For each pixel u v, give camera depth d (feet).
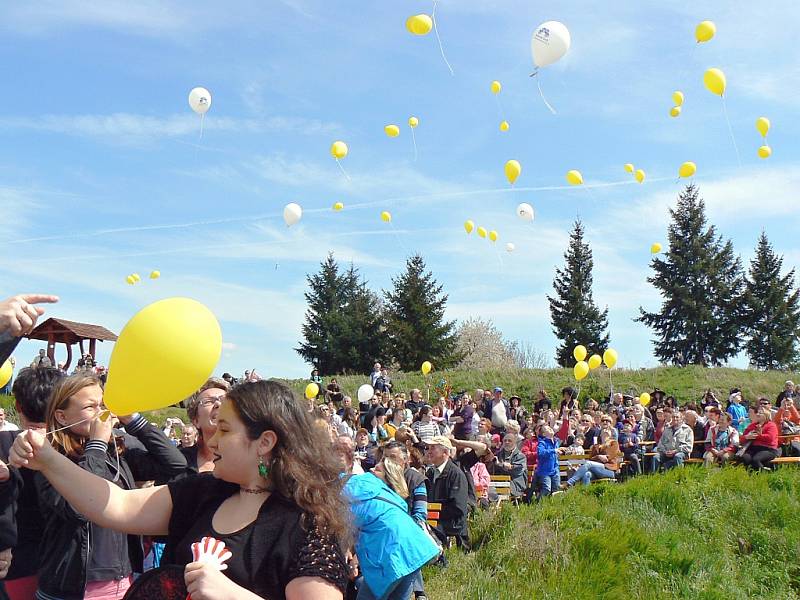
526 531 33.45
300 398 8.75
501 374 123.65
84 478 8.49
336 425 47.26
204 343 8.76
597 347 194.08
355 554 17.33
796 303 196.34
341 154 36.14
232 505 8.34
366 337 197.77
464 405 61.36
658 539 35.86
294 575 7.73
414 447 32.68
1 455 13.46
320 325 209.67
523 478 44.96
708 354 196.44
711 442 52.85
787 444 55.31
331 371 200.85
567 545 32.27
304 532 7.96
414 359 191.93
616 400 68.49
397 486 22.26
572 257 199.72
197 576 7.22
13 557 13.61
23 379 13.88
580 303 194.80
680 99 38.55
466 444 41.78
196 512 8.61
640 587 30.99
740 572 36.37
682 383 113.70
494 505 37.73
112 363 8.82
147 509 8.63
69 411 12.25
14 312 7.94
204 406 14.88
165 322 8.66
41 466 8.39
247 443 8.19
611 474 49.98
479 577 29.09
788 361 193.16
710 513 40.81
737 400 66.64
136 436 14.14
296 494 8.05
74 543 12.18
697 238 199.21
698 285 198.59
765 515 41.06
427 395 117.39
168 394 8.65
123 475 12.91
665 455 52.95
